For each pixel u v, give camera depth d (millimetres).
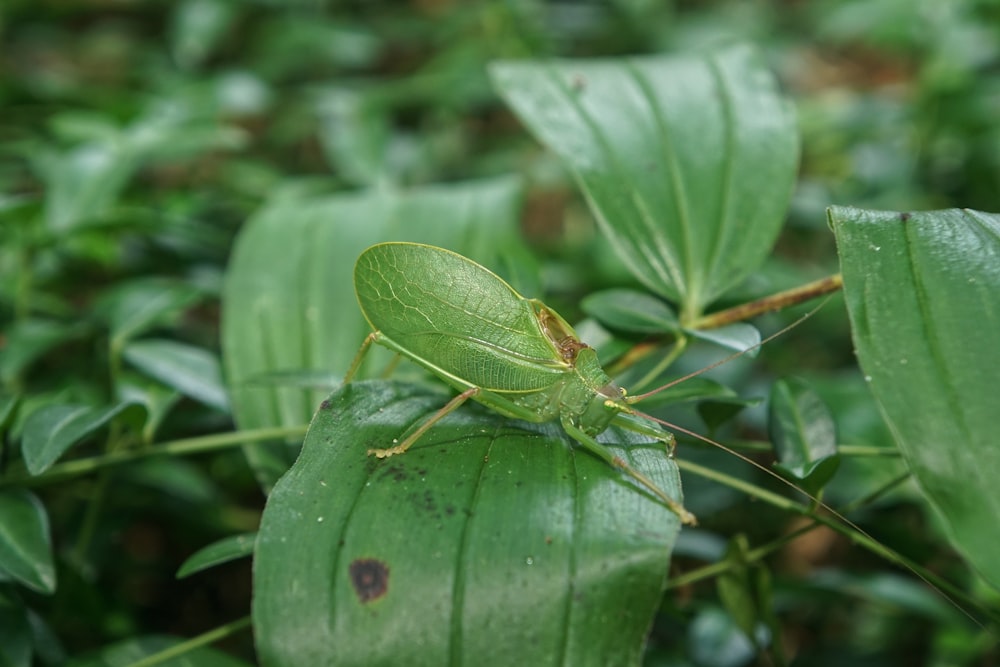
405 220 407
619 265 464
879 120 521
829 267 498
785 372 482
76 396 381
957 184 513
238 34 656
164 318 425
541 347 333
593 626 301
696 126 380
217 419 408
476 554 306
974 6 555
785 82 655
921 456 304
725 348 346
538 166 569
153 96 530
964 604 387
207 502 422
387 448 323
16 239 423
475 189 414
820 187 509
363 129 512
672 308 369
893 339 312
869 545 341
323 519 310
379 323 341
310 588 304
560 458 323
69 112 487
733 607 362
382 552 306
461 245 403
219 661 346
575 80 387
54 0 695
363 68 709
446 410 330
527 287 362
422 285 339
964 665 402
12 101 520
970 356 309
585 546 306
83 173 439
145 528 471
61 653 358
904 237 321
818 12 733
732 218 369
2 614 344
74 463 364
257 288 394
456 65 573
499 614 302
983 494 302
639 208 370
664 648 411
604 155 375
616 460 320
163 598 452
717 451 425
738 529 441
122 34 711
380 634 302
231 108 526
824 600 406
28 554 338
